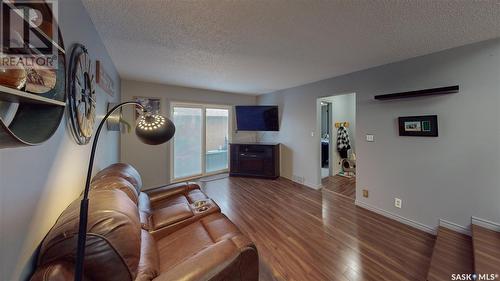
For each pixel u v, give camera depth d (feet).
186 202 6.74
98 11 4.79
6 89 1.61
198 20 5.24
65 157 3.49
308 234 7.33
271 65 9.02
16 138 1.69
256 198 11.06
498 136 5.96
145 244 3.74
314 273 5.39
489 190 6.16
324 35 6.07
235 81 12.40
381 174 8.87
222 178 15.23
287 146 15.01
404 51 7.19
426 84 7.39
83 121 4.27
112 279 2.56
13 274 2.13
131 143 12.28
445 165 7.00
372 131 9.16
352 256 6.08
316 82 12.31
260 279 5.18
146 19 5.18
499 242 5.48
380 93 8.83
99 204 2.89
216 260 3.18
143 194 6.51
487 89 6.11
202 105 15.30
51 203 3.00
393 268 5.57
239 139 17.44
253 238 7.07
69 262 2.38
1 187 1.95
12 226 2.12
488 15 4.84
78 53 3.91
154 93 12.91
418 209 7.72
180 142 14.42
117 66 9.31
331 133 15.85
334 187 13.04
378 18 5.10
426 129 7.34
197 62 8.68
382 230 7.60
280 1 4.43
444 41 6.32
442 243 6.16
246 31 5.84
